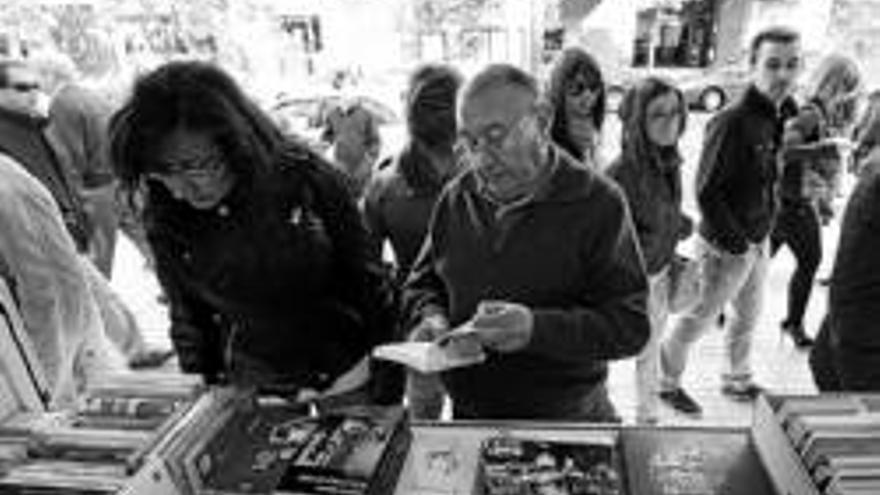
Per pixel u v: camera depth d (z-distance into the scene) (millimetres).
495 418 1487
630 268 1363
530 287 1366
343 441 1034
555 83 2084
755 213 2641
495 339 1255
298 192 1329
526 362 1406
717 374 3344
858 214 1539
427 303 1538
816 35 4465
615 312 1342
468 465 1094
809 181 3215
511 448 1094
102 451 965
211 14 5035
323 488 925
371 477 946
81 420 1040
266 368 1576
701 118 4766
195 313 1594
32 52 4648
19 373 1185
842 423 936
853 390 1599
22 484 908
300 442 1039
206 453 993
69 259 1673
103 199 3943
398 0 4688
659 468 1046
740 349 3107
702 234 2719
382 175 2176
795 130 3135
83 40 4961
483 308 1296
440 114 1887
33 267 1563
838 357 1637
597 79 2133
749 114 2529
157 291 4617
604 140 2766
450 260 1454
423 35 4734
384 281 1586
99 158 3875
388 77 4734
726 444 1113
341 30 4879
